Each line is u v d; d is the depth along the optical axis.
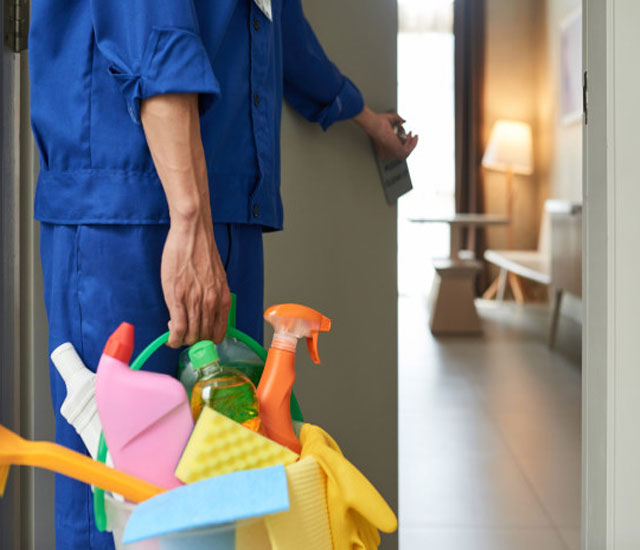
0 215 1.24
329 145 1.69
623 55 1.19
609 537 1.22
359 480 0.75
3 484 0.70
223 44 1.02
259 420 0.79
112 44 0.91
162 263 0.90
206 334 0.90
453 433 3.28
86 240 0.95
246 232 1.10
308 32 1.37
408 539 2.14
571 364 4.86
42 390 1.37
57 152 0.97
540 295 8.27
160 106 0.89
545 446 3.08
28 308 1.36
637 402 1.21
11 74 1.29
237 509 0.65
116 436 0.74
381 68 1.75
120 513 0.72
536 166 8.62
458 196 8.82
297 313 0.83
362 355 1.77
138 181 0.95
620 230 1.20
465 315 6.13
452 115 9.14
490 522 2.27
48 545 1.39
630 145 1.20
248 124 1.06
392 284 1.79
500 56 8.60
